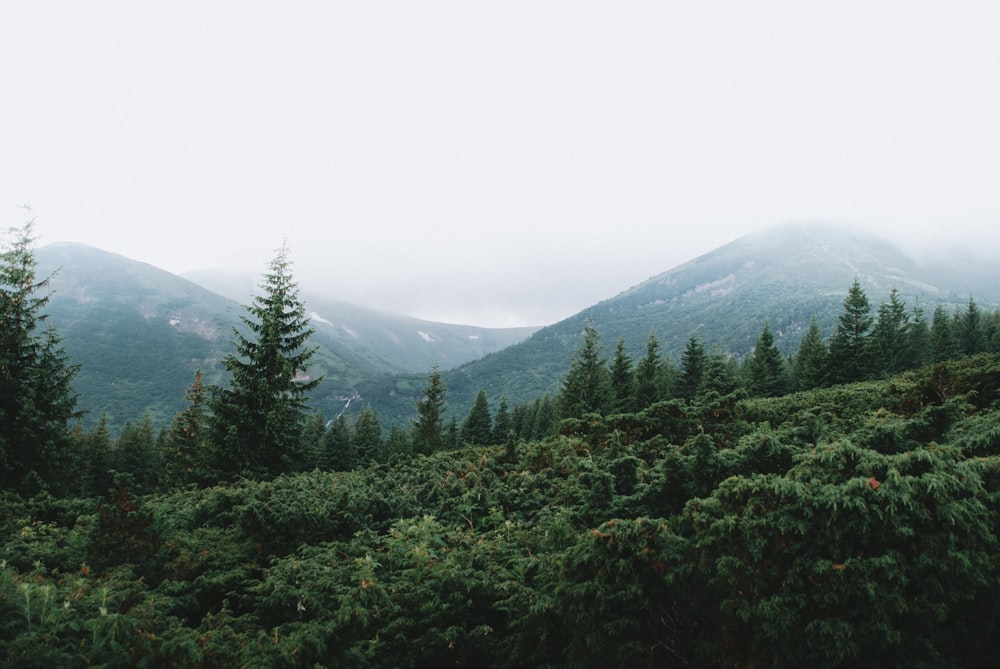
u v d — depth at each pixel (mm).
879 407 14531
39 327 17688
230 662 4812
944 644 4023
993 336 55281
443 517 10258
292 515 8984
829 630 3883
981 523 4215
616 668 4664
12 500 11953
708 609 4730
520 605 5879
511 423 76125
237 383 20062
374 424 64375
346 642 5383
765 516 4613
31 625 4578
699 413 13383
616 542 4941
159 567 7457
